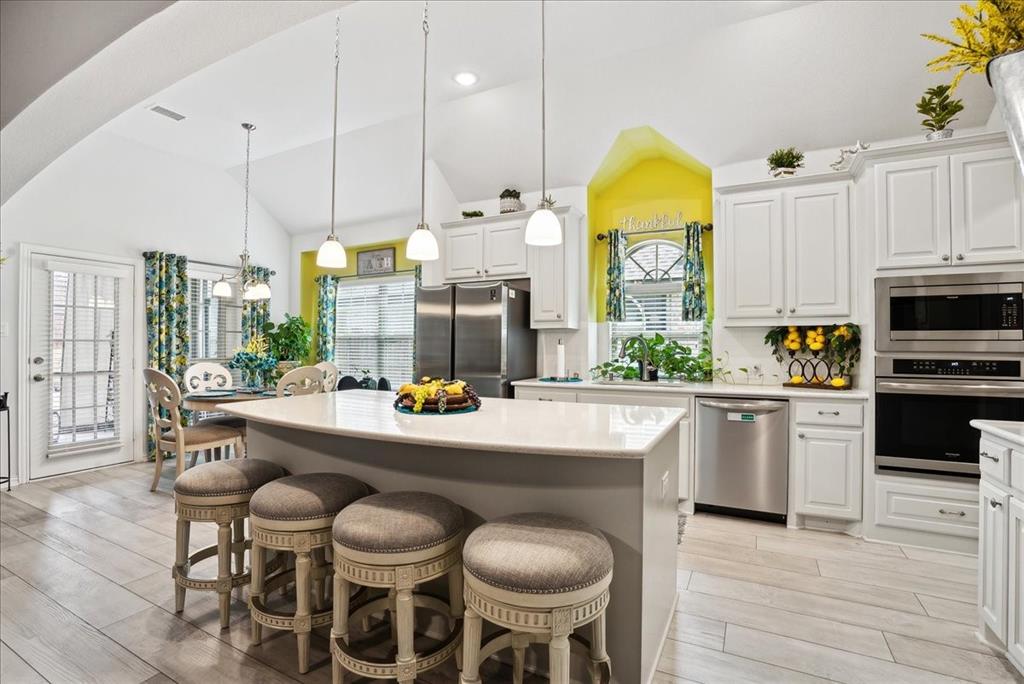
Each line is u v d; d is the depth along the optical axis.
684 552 2.80
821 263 3.31
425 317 4.35
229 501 2.05
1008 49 1.25
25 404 4.16
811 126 3.49
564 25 2.98
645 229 4.39
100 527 3.15
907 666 1.82
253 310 5.88
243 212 5.86
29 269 4.19
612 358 4.52
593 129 4.00
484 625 1.89
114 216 4.71
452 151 4.59
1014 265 2.66
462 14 2.85
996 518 1.84
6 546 2.85
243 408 2.36
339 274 6.22
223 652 1.90
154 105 4.02
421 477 1.98
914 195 2.86
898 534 2.90
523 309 4.35
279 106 4.02
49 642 1.95
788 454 3.18
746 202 3.53
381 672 1.57
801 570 2.57
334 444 2.21
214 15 2.04
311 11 2.06
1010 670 1.79
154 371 3.76
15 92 2.64
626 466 1.64
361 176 5.24
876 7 2.86
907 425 2.87
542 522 1.55
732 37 3.14
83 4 2.28
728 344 3.86
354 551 1.55
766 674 1.77
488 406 2.44
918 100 3.17
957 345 2.76
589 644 1.63
